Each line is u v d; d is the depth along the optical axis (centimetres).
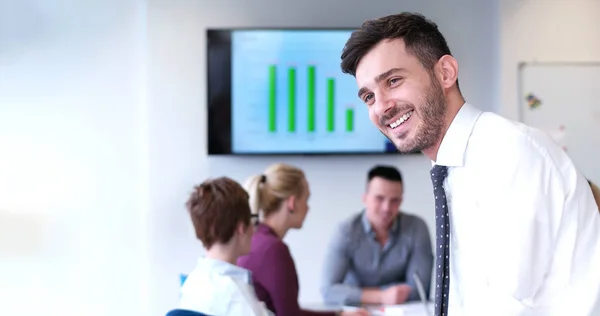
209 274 236
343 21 495
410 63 167
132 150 498
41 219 494
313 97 490
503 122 167
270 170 339
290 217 336
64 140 496
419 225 426
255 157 493
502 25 488
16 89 494
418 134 170
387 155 498
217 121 484
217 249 252
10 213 492
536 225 161
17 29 495
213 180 257
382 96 168
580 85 491
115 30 500
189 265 486
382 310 380
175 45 486
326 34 489
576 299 162
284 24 493
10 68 494
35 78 495
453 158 170
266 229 327
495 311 162
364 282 424
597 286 161
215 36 484
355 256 419
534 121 489
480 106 499
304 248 494
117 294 497
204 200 251
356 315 359
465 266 172
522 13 488
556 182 161
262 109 488
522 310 161
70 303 495
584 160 491
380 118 171
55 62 497
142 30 500
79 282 495
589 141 491
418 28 168
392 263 421
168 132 486
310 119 490
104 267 496
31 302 493
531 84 489
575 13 489
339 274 414
